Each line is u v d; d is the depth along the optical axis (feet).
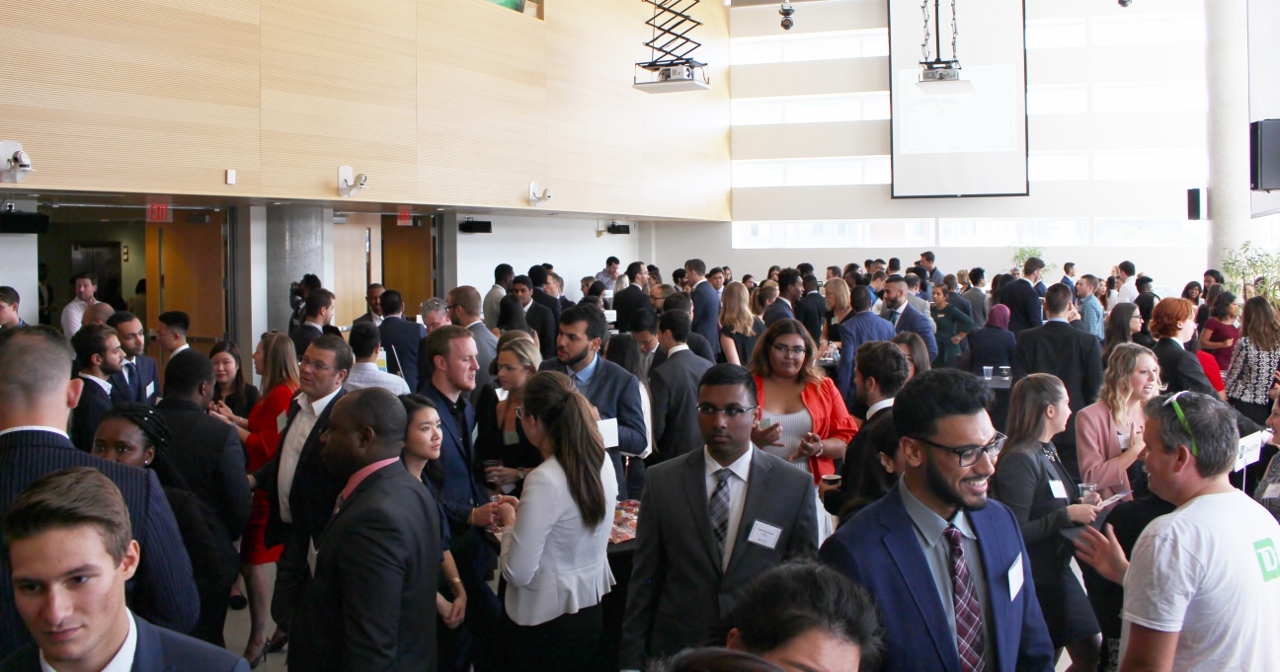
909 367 10.89
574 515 9.35
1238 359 17.43
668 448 14.38
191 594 7.65
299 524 9.87
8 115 21.84
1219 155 39.19
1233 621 6.15
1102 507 9.95
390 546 7.50
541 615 9.32
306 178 29.17
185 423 11.07
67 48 22.97
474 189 35.96
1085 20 54.75
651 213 49.62
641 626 8.25
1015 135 55.42
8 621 6.10
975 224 57.52
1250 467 13.52
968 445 5.92
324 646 7.60
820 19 59.06
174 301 33.94
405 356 21.43
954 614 6.12
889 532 6.14
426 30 33.63
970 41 55.77
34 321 27.37
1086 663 9.22
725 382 8.02
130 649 5.01
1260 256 36.70
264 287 32.55
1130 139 54.49
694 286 29.40
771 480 8.14
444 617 10.09
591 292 33.22
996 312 23.68
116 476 7.12
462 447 11.94
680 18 52.85
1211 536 6.23
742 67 60.70
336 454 7.91
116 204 29.53
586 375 13.67
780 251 61.05
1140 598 6.36
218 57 26.50
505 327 25.30
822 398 12.69
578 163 42.57
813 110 59.88
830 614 3.93
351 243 39.63
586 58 43.21
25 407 6.75
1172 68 53.67
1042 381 9.64
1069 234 55.98
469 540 10.90
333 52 30.01
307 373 11.79
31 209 28.17
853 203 59.26
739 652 3.04
